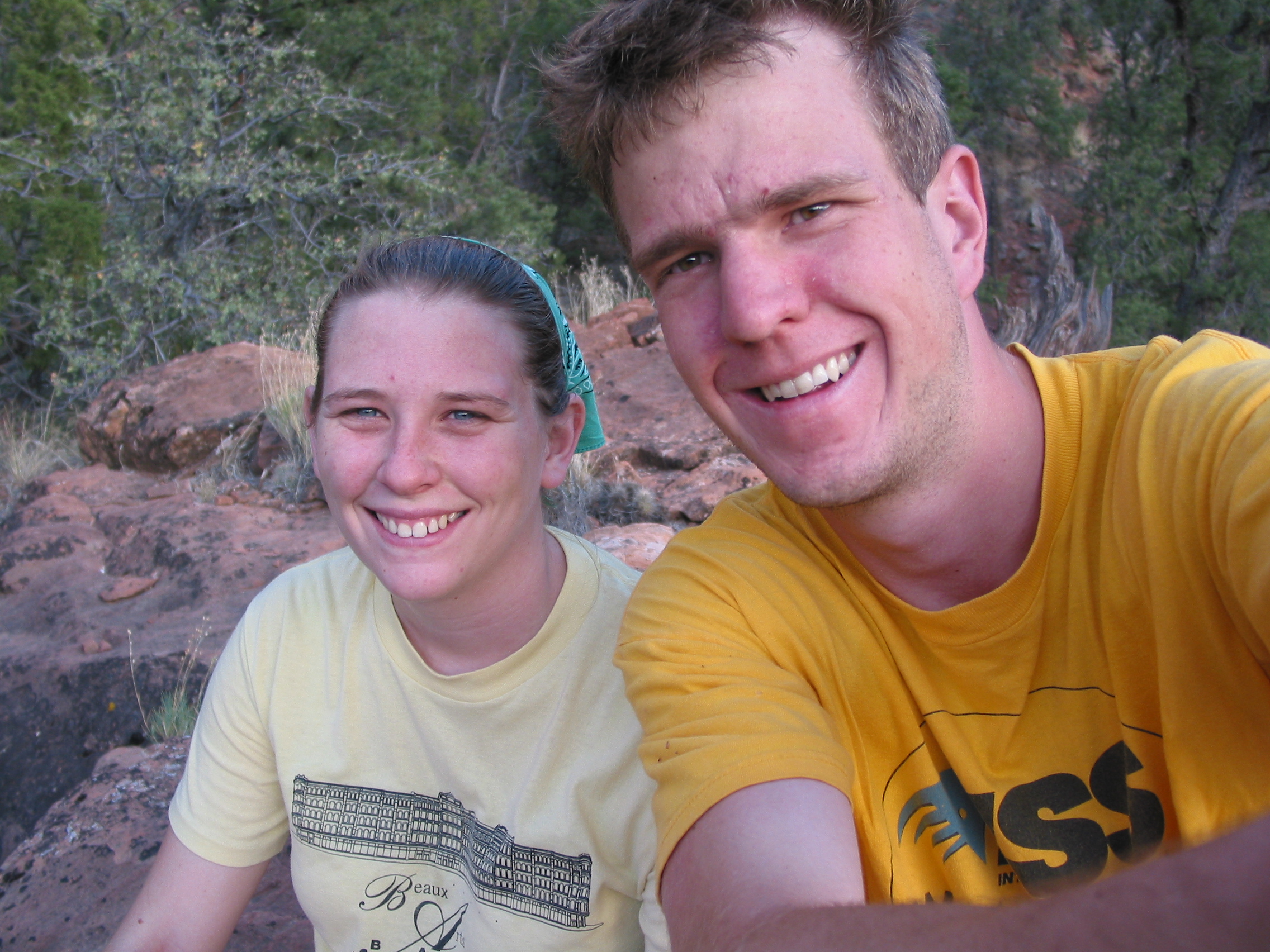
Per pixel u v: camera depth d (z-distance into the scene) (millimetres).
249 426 2537
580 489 1825
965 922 297
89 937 842
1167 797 475
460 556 588
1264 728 453
